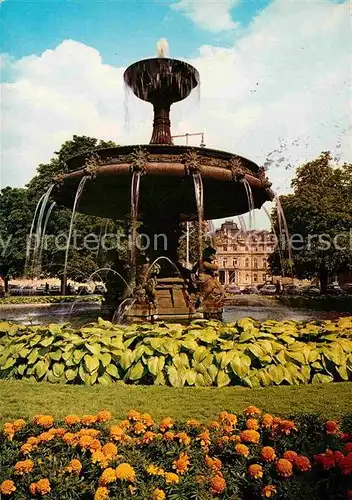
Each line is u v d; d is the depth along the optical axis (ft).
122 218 37.60
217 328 20.97
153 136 32.07
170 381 17.93
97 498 8.49
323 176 100.94
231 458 10.08
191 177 25.93
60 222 98.37
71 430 11.18
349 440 10.62
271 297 76.84
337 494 8.89
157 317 29.25
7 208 127.44
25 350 19.61
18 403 15.89
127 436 10.72
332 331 20.81
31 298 81.82
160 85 31.07
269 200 32.09
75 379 18.85
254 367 18.52
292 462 9.41
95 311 49.80
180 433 10.53
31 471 9.34
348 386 17.71
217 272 32.65
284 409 14.98
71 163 29.01
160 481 8.97
